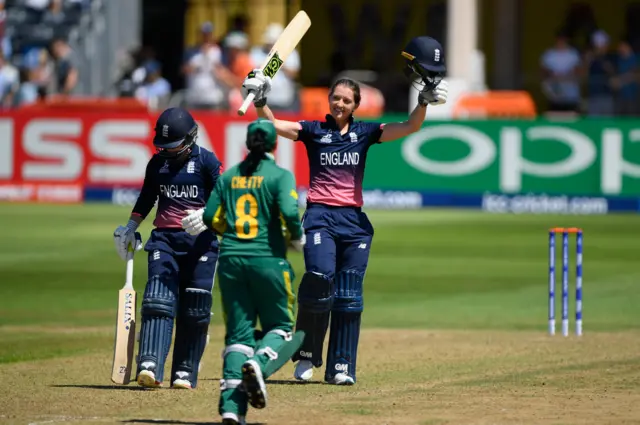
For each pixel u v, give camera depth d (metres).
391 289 56.84
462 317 48.50
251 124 26.42
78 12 114.38
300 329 31.92
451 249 72.00
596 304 52.25
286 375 34.34
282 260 26.06
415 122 32.25
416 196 96.31
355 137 32.41
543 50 132.88
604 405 28.91
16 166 99.00
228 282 26.09
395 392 31.00
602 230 82.56
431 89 31.80
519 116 102.06
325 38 135.62
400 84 115.38
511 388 31.64
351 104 32.44
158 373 30.77
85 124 97.94
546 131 94.56
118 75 110.69
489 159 95.31
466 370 35.06
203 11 125.75
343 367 32.41
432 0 133.12
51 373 34.34
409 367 35.69
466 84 108.81
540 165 94.75
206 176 31.44
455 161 95.88
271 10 124.44
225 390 25.23
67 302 52.28
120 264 64.94
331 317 32.50
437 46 31.75
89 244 73.06
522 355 38.19
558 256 68.94
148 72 104.62
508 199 95.06
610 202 94.00
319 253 31.84
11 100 104.44
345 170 32.34
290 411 28.06
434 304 52.28
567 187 94.50
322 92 101.88
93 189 98.12
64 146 98.19
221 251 26.19
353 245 32.34
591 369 35.12
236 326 25.97
